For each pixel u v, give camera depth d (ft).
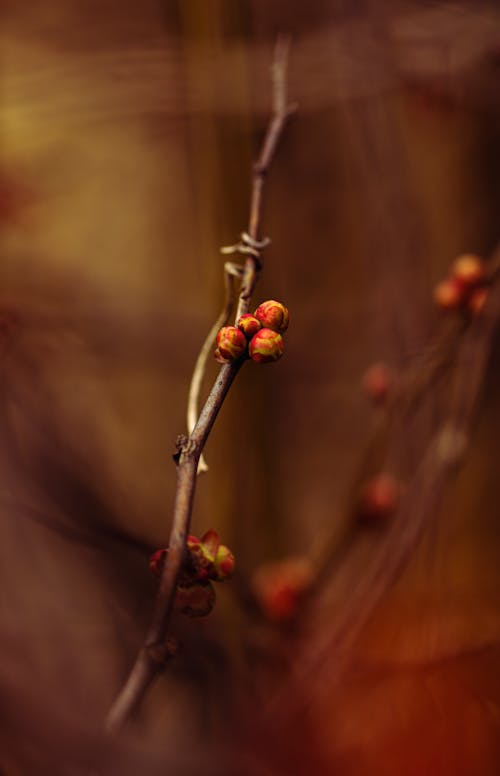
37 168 3.73
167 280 4.06
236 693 2.23
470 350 2.04
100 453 3.09
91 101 3.24
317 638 2.41
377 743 2.22
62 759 1.74
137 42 3.43
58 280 3.63
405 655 2.32
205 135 2.83
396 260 2.58
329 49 2.88
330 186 3.62
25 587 2.53
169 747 1.80
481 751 2.23
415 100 3.03
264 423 2.93
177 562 1.45
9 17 3.61
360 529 2.41
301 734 2.12
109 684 2.36
